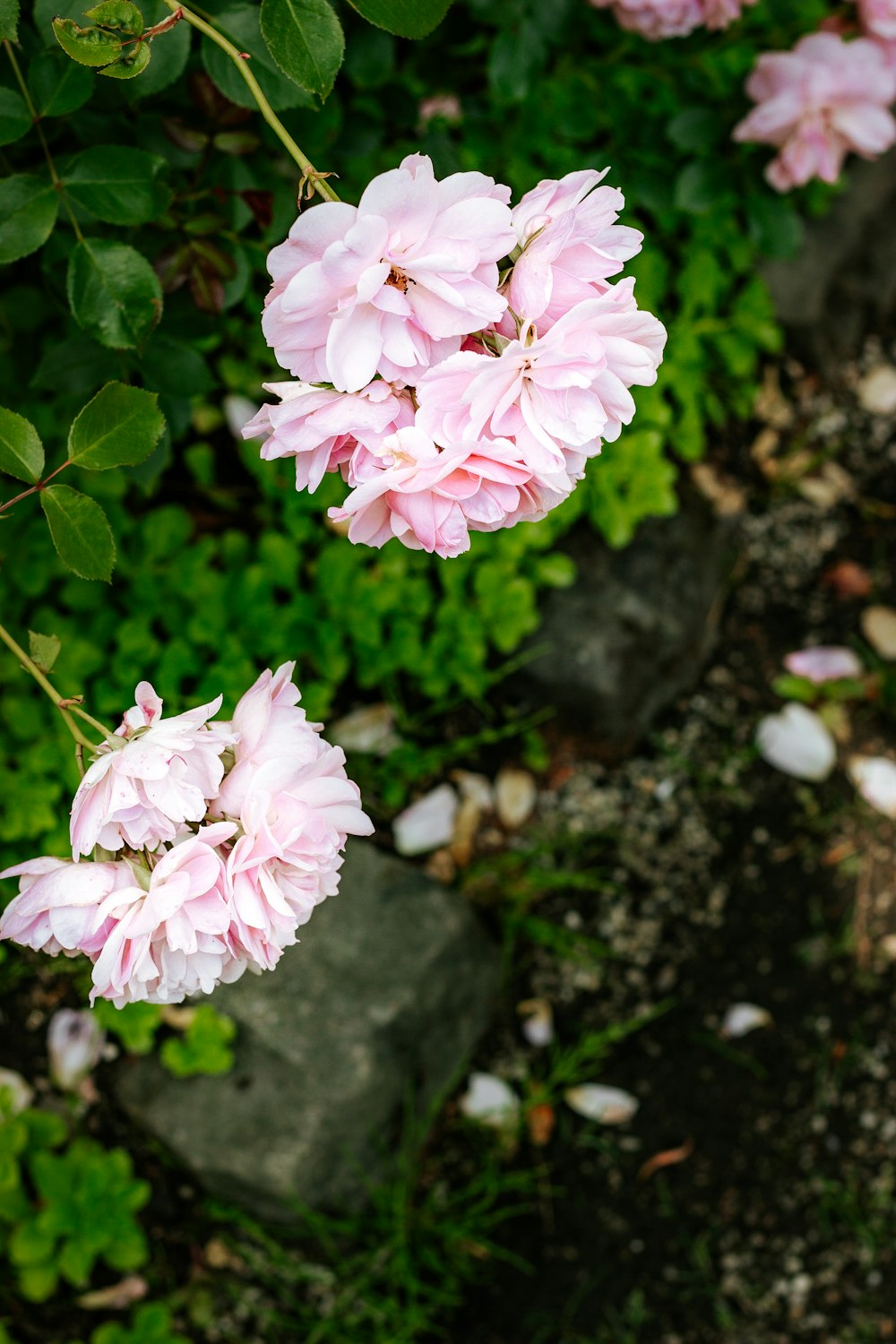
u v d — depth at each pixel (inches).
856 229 63.1
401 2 30.2
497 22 42.3
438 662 52.6
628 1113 55.2
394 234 28.8
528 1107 54.4
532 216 29.4
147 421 31.4
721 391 61.4
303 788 30.7
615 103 49.3
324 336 29.4
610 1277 53.6
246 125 37.2
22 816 46.2
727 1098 56.1
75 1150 49.1
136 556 49.4
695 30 45.7
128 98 34.3
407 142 50.3
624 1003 56.8
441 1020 51.5
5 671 47.5
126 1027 47.7
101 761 30.2
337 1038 48.7
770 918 58.6
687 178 45.6
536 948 56.7
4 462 31.4
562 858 57.3
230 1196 49.3
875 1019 57.8
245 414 50.7
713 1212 54.8
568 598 54.7
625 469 54.7
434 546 29.7
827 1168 55.8
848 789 60.6
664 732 59.8
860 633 63.1
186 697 48.7
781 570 63.5
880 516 65.1
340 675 50.6
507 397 29.1
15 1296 49.3
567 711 56.2
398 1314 51.0
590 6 46.7
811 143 43.2
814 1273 54.4
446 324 29.0
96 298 34.2
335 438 29.7
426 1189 53.5
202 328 39.3
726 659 61.6
